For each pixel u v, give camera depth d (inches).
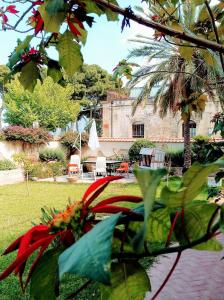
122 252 21.1
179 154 779.4
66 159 878.4
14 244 21.3
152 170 14.4
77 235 20.6
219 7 67.4
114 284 24.5
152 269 196.9
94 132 766.5
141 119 978.7
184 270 194.2
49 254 20.7
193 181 17.2
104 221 15.9
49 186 627.2
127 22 37.7
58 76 43.6
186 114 118.3
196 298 163.2
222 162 16.2
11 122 1120.8
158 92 616.1
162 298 163.2
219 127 137.0
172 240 23.6
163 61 544.7
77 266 13.5
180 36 40.3
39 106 1108.5
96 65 1445.6
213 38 68.2
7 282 173.9
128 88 578.2
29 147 821.9
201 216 23.0
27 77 41.9
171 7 62.4
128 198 22.5
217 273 189.3
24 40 38.4
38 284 20.8
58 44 40.4
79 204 21.3
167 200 18.4
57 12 32.5
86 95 1469.0
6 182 677.9
